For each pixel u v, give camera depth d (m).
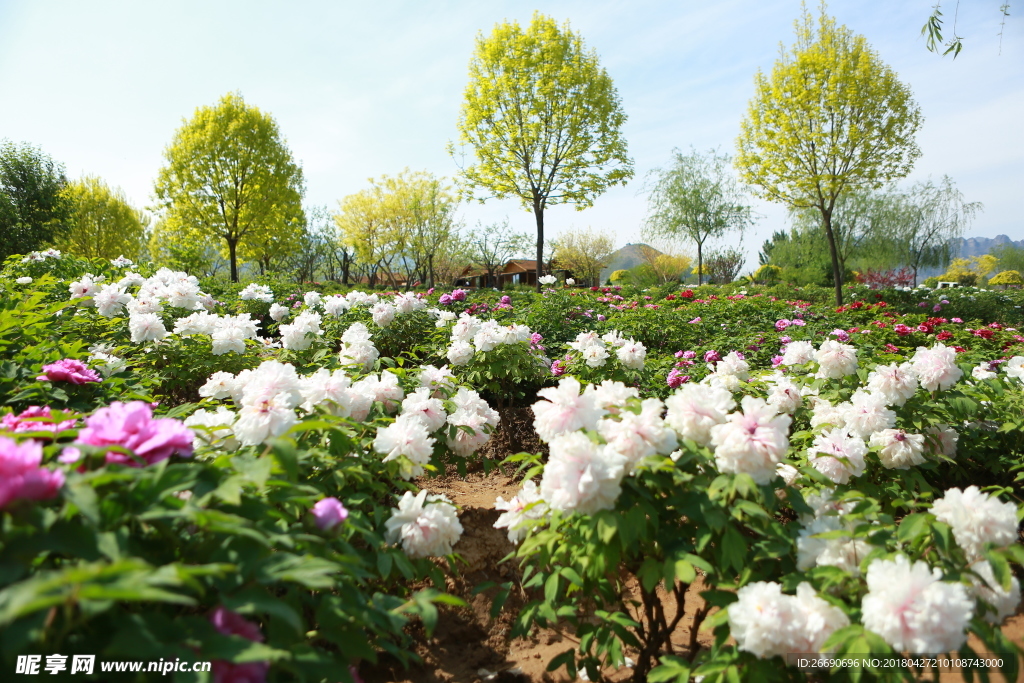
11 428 1.82
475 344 4.84
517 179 17.09
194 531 1.47
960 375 3.24
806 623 1.53
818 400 3.55
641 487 1.96
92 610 1.02
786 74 16.19
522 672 2.48
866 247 39.09
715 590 1.77
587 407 2.19
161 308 5.28
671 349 8.66
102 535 1.18
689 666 1.79
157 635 1.14
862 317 12.59
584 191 17.33
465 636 2.69
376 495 2.67
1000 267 58.75
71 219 24.83
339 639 1.54
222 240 22.06
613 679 2.36
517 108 16.58
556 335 8.09
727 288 22.28
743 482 1.80
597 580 2.11
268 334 9.38
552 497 1.91
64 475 1.22
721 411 2.05
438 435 3.11
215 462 1.63
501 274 41.78
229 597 1.25
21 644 0.97
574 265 44.59
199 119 20.64
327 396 2.47
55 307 4.72
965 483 3.78
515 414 5.23
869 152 16.02
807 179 16.42
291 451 1.69
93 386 3.07
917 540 1.84
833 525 1.84
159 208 20.80
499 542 3.18
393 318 6.55
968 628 1.48
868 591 1.65
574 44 16.70
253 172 20.95
